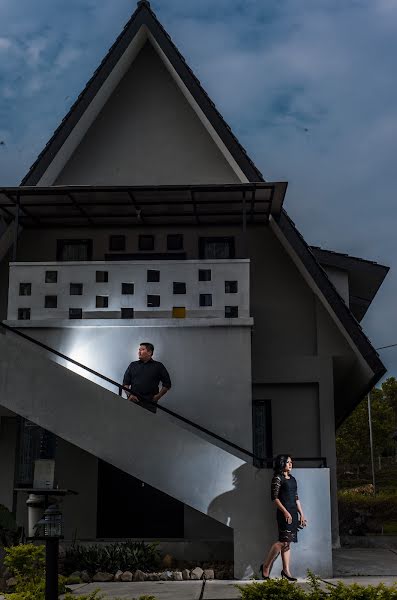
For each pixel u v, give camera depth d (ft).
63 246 46.06
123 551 32.37
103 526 39.75
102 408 32.09
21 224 45.21
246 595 21.02
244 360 36.68
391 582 28.48
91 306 37.88
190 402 36.37
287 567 29.04
